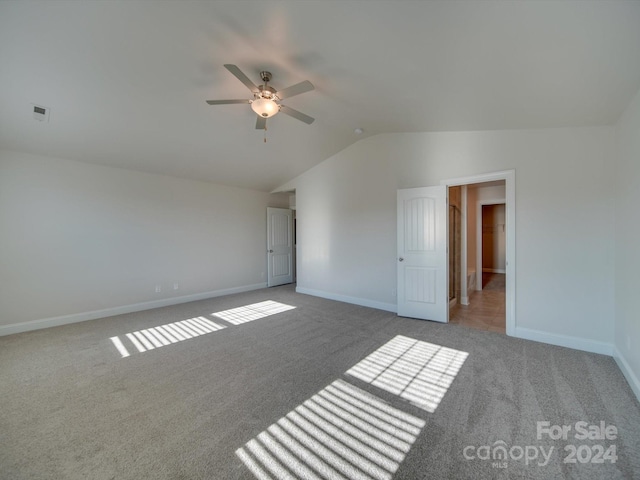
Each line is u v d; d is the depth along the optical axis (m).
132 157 4.10
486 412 1.88
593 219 2.79
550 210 3.01
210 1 1.74
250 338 3.29
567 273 2.93
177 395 2.13
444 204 3.75
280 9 1.76
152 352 2.92
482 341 3.12
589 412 1.85
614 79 1.91
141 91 2.81
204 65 2.47
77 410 1.95
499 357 2.70
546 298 3.04
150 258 4.68
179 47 2.22
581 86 2.06
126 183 4.43
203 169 4.86
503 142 3.30
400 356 2.76
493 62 1.95
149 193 4.67
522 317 3.20
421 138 4.00
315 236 5.50
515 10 1.41
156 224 4.75
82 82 2.59
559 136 2.96
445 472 1.42
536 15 1.42
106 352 2.92
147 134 3.61
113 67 2.44
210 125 3.62
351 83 2.68
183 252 5.09
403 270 4.09
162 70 2.52
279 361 2.68
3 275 3.46
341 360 2.69
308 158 5.09
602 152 2.75
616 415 1.82
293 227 7.18
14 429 1.76
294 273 7.19
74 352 2.93
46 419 1.86
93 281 4.11
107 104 2.95
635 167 2.14
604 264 2.74
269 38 2.08
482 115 2.96
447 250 3.79
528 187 3.13
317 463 1.49
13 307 3.51
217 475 1.42
